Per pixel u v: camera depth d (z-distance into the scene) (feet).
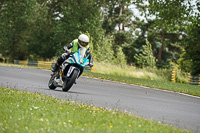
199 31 349.20
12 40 542.16
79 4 568.00
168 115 94.53
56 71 130.41
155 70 326.65
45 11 563.48
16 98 94.02
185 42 367.04
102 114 80.64
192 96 161.58
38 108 81.35
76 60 121.39
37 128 60.44
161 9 321.93
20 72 219.61
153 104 115.75
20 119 66.13
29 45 574.15
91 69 323.57
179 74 324.80
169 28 338.95
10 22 526.16
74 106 90.38
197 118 94.22
